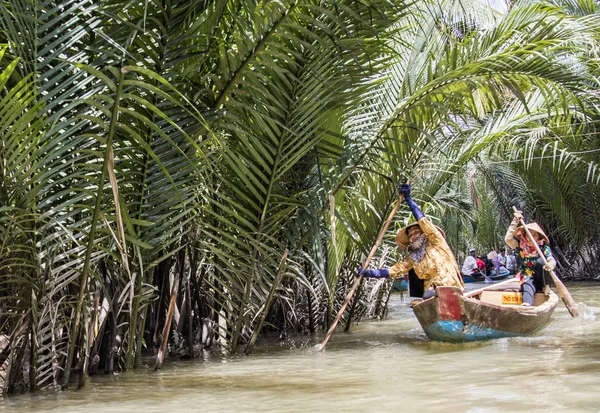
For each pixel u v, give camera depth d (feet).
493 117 31.78
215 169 20.90
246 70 18.78
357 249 28.73
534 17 23.82
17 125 14.42
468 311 23.36
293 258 24.59
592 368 16.47
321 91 20.40
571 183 60.70
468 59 23.62
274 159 20.79
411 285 26.07
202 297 23.85
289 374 18.25
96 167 16.07
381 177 26.53
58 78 16.07
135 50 17.81
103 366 19.99
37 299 16.61
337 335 28.55
